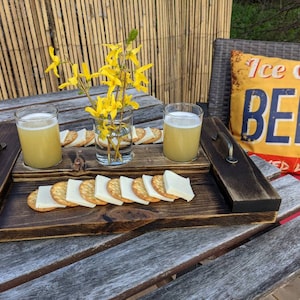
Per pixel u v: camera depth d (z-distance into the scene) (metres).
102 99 0.66
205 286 0.53
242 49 1.42
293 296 1.18
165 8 2.07
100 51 1.94
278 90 1.15
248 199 0.62
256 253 0.60
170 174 0.70
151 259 0.56
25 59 1.78
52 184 0.70
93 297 0.49
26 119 0.69
